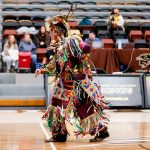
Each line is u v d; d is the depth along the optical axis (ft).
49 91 33.45
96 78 33.86
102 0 65.51
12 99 35.88
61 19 18.24
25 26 54.54
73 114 18.44
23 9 62.28
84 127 17.95
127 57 42.06
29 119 27.53
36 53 46.03
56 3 64.18
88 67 18.03
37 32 50.29
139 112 32.40
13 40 45.85
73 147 16.89
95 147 16.85
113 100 33.73
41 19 58.03
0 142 18.12
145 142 18.17
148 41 51.93
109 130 22.20
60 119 18.06
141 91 34.30
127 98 34.01
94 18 61.57
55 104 18.17
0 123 25.27
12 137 19.61
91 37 45.65
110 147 16.85
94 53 41.81
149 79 34.71
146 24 56.18
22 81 41.88
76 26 53.98
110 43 48.11
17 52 45.34
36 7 63.26
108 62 41.83
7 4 62.95
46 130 22.02
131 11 64.23
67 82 17.99
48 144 17.66
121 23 53.42
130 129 22.65
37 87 38.42
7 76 41.86
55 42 18.31
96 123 18.02
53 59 18.15
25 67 44.09
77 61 17.85
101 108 18.20
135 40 48.32
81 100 17.92
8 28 54.34
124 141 18.44
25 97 36.17
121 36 51.65
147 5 66.13
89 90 17.83
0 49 51.75
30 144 17.62
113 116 29.43
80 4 64.59
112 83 34.04
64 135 18.39
